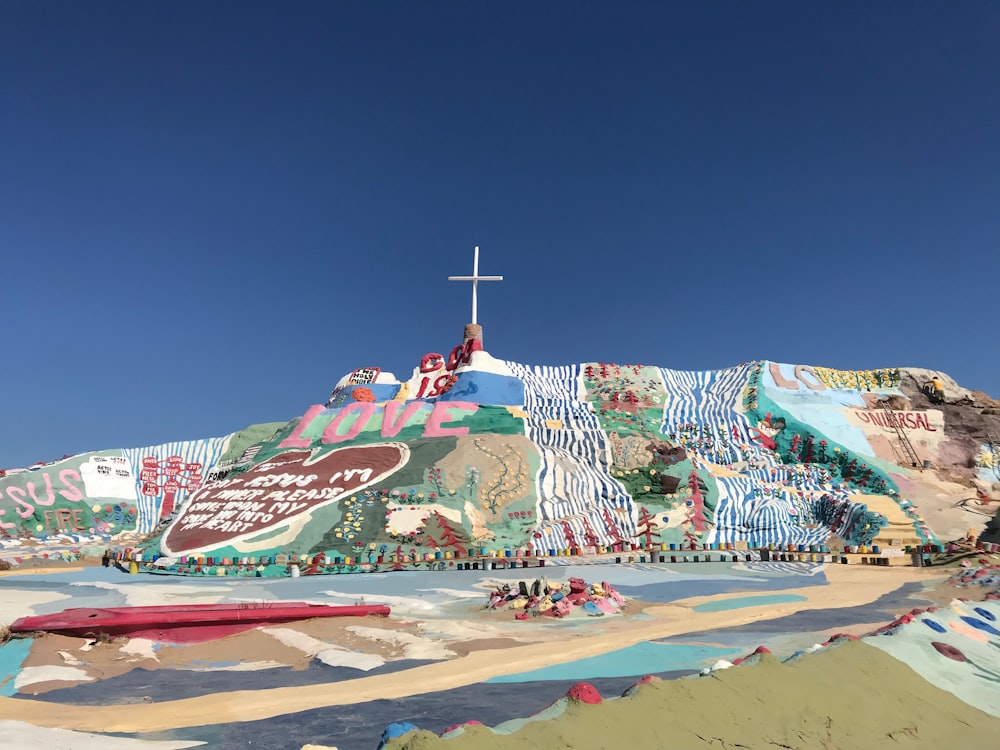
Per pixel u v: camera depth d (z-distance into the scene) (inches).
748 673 359.9
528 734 275.6
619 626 708.7
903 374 2426.2
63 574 1349.7
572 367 2490.2
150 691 470.3
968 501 1855.3
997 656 483.2
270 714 410.0
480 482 1712.6
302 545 1480.1
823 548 1612.9
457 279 2464.3
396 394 2345.0
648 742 286.2
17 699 451.5
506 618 761.6
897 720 356.2
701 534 1737.2
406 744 254.1
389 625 701.9
